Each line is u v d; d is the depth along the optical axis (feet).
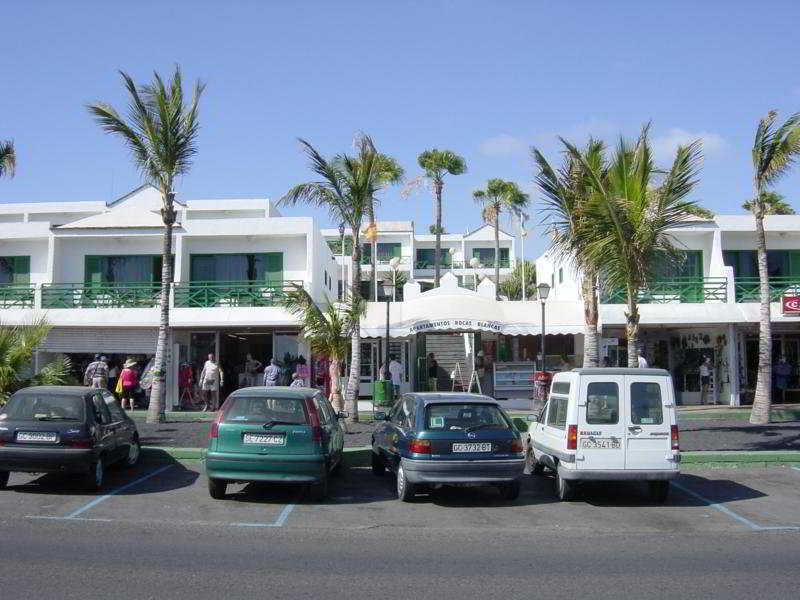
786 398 84.07
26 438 35.27
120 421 41.73
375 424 62.69
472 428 35.01
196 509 33.58
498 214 155.43
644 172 47.78
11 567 23.00
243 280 83.71
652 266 47.44
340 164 62.75
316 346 63.46
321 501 35.99
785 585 22.06
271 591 20.89
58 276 84.28
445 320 75.15
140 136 61.67
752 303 78.23
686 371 85.61
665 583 22.26
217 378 75.31
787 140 52.90
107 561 24.02
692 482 41.86
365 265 176.55
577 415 35.04
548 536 29.45
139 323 77.36
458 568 23.97
